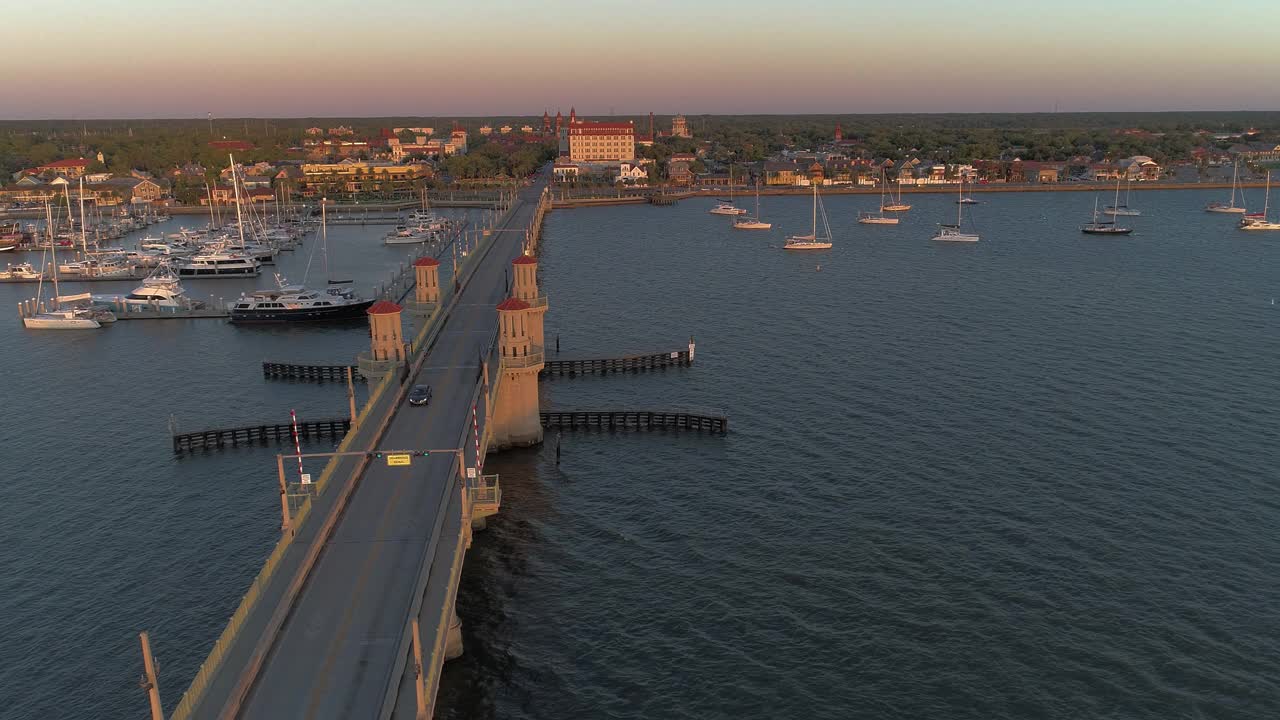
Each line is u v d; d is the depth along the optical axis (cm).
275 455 8862
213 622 5922
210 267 18912
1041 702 5084
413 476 6334
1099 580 6250
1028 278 17700
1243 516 7131
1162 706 5044
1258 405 9731
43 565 6638
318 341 13275
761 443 8912
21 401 10512
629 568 6569
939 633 5703
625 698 5206
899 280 17550
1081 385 10525
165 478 8256
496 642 5725
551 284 17250
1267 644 5541
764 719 5012
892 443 8788
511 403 8838
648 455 8706
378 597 4797
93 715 5075
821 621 5856
